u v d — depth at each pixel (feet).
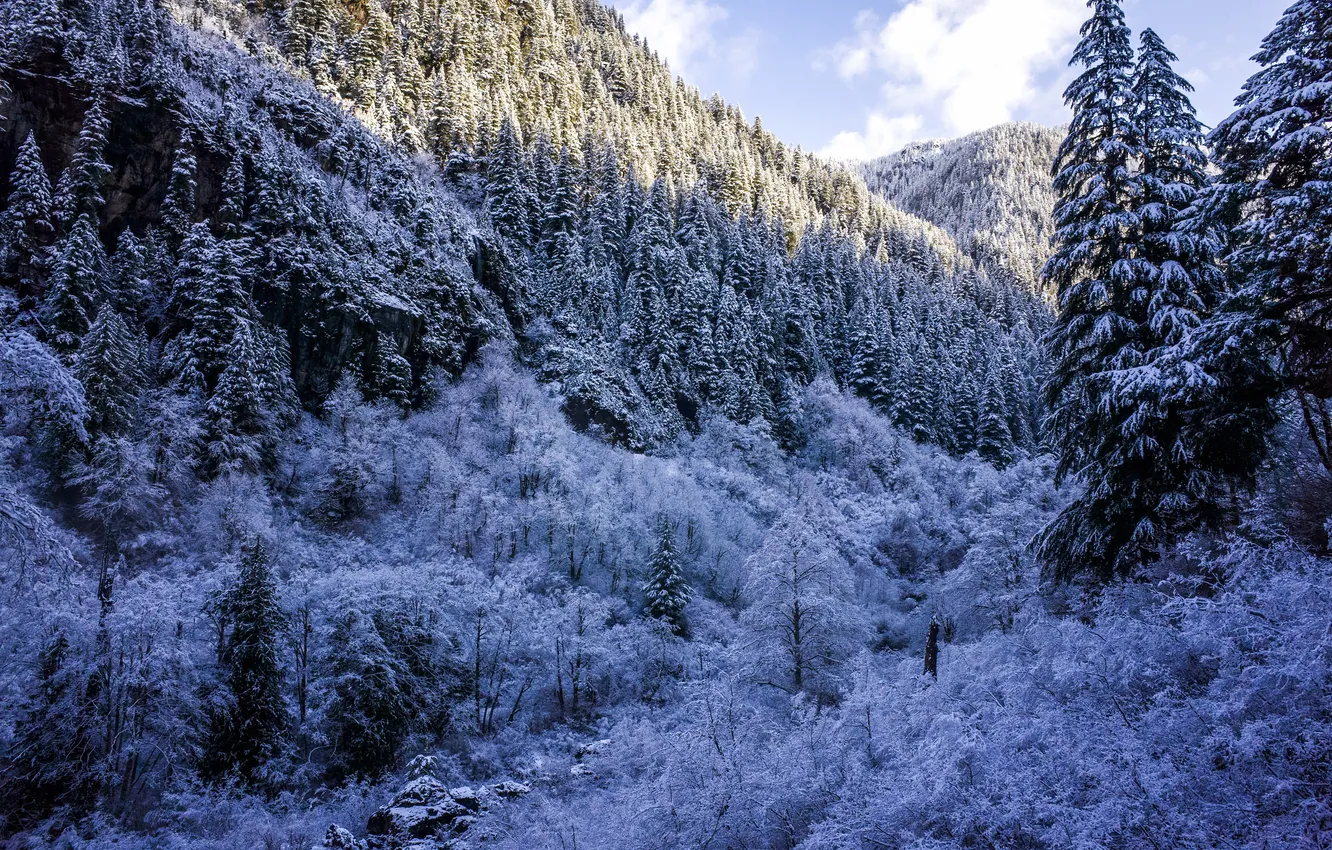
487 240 278.67
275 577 105.60
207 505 132.36
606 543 169.17
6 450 111.75
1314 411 39.91
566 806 48.29
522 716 113.09
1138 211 48.62
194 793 78.28
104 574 90.63
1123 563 46.50
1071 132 53.16
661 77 651.25
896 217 643.45
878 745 29.50
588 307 286.05
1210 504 42.93
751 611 108.47
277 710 88.74
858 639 117.50
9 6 191.83
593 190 371.15
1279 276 36.01
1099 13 52.03
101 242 176.35
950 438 283.79
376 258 225.97
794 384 297.33
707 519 188.85
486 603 123.75
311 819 77.41
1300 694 17.85
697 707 42.14
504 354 240.32
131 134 189.78
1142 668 23.26
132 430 136.26
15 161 175.22
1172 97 49.85
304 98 269.03
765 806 26.73
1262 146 37.86
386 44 398.83
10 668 72.54
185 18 298.76
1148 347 47.44
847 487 239.09
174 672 83.51
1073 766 20.02
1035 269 598.34
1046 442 56.95
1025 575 96.17
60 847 66.39
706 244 352.90
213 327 165.68
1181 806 16.96
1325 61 35.88
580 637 124.67
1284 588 21.24
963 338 350.02
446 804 58.59
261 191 205.46
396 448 176.96
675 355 273.95
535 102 456.86
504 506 169.48
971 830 19.81
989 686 30.14
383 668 97.60
